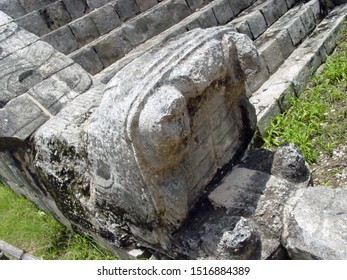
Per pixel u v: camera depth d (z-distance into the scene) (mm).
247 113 3072
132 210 2607
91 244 3432
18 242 3775
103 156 2520
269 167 2924
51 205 3613
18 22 4348
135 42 4840
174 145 2262
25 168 3480
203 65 2379
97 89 3414
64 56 3740
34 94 3461
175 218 2523
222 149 2934
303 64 4707
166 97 2176
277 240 2506
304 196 2637
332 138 3713
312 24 5605
